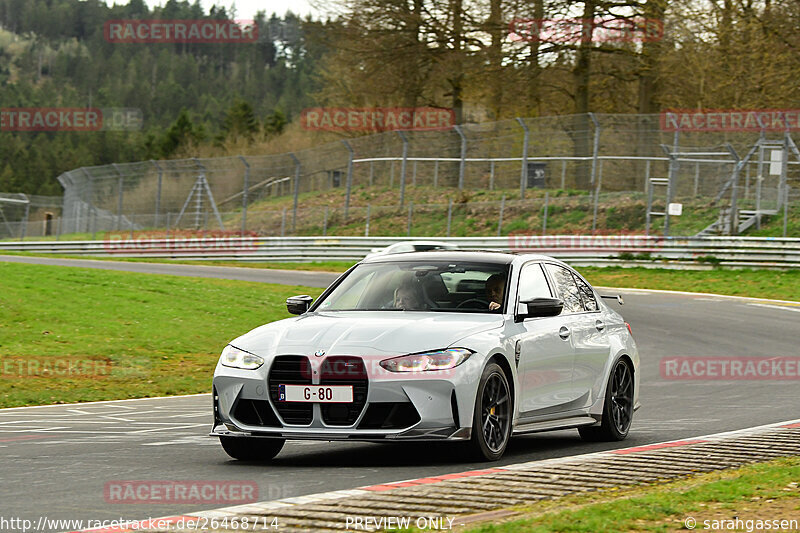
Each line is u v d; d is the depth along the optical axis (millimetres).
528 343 20719
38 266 72438
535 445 22953
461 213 109750
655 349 47312
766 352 45562
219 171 120875
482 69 115125
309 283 79125
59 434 24828
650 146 108875
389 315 20453
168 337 49625
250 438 19609
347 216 114188
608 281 81875
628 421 24266
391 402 18250
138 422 27656
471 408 18672
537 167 112625
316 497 14766
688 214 99188
